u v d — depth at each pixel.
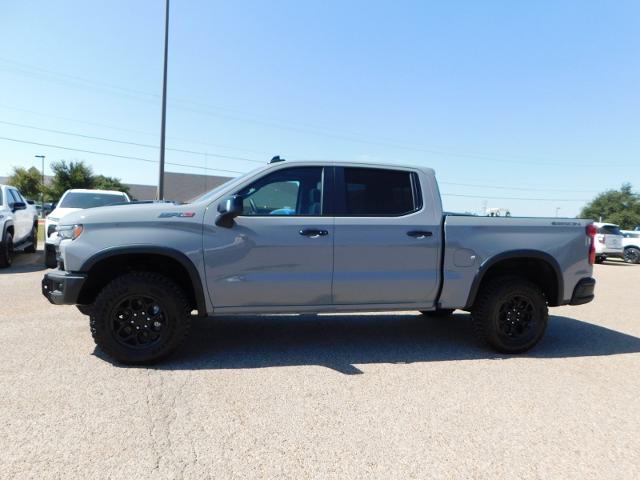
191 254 4.05
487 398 3.49
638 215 61.84
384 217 4.47
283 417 3.07
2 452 2.54
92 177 51.53
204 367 4.02
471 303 4.62
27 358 4.09
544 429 3.01
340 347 4.77
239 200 3.91
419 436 2.86
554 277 4.83
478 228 4.62
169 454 2.56
